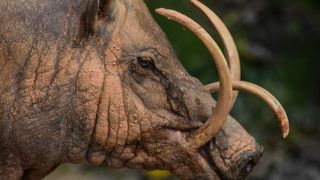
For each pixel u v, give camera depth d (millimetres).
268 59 19109
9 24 9258
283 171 18188
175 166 9547
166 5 16578
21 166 9508
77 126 9375
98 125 9375
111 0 9320
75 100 9312
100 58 9336
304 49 20281
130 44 9422
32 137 9344
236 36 18156
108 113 9352
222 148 9539
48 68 9266
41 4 9305
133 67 9430
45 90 9273
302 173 18266
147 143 9500
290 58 20016
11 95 9273
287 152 18594
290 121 18812
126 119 9398
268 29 20250
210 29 16109
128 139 9445
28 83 9266
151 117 9445
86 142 9445
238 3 19375
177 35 16672
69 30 9297
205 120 9531
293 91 19266
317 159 18641
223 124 9414
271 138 18406
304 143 19016
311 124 19422
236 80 9633
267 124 18203
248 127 17578
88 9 9250
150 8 16547
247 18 19453
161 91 9508
